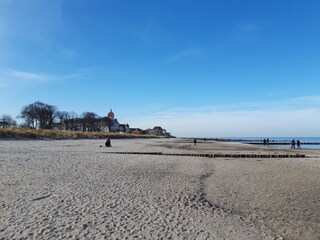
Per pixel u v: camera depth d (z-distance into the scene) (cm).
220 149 5275
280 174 1933
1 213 920
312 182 1631
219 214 1002
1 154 2781
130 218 917
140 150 4203
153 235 778
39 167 1958
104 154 3256
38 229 791
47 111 13025
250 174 1925
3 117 13025
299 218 975
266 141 10088
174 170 2045
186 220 922
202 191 1361
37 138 6356
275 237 801
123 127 19975
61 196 1166
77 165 2144
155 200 1162
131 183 1501
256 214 1015
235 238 786
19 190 1242
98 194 1226
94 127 16188
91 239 736
